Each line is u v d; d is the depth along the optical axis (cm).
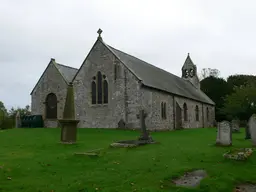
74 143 1723
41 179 862
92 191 738
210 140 2055
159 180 854
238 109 4678
